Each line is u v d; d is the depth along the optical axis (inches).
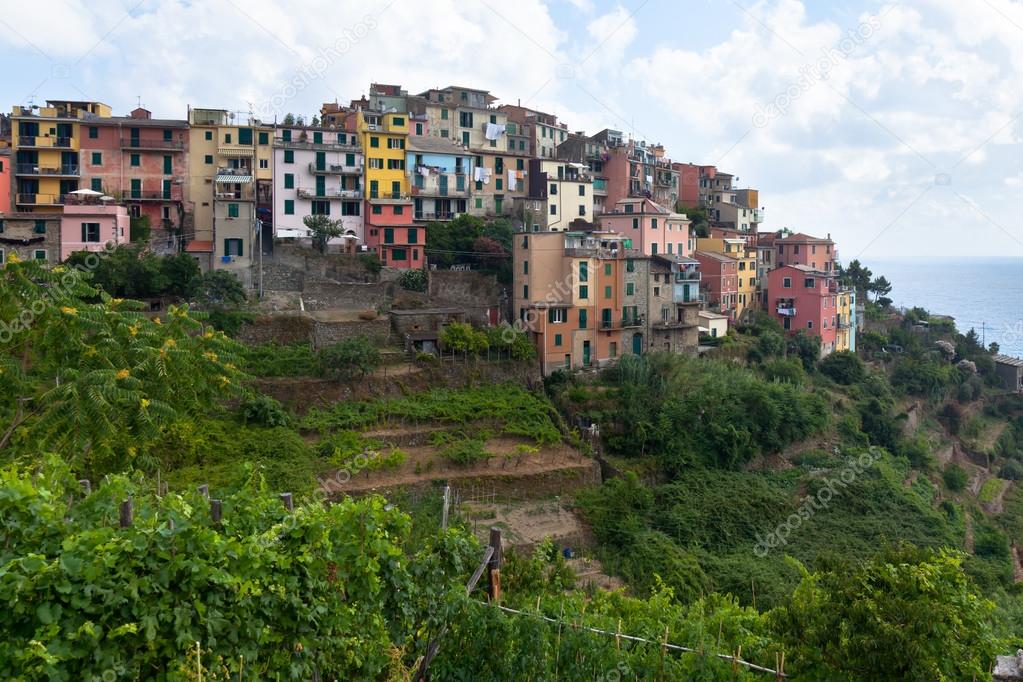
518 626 740.7
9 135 3142.2
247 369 2207.2
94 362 1116.5
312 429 2065.7
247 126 3009.4
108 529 531.2
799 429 2549.2
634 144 4128.9
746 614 949.2
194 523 566.9
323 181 2987.2
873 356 3740.2
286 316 2415.1
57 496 605.6
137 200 2906.0
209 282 2411.4
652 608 956.0
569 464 2156.7
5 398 1135.6
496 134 3747.5
